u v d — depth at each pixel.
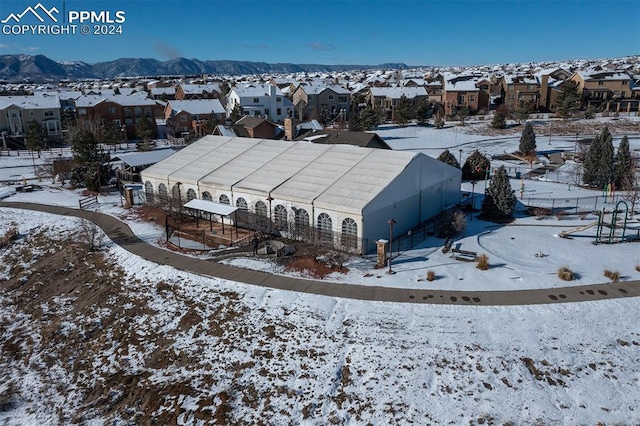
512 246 31.75
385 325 22.45
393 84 148.62
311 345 21.48
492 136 83.50
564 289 25.19
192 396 19.25
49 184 54.34
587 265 28.23
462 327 22.09
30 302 28.50
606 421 17.05
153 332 23.66
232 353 21.47
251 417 18.05
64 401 20.16
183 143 83.50
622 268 27.64
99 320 25.34
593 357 20.08
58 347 23.78
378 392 18.77
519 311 23.16
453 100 110.00
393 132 90.69
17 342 24.70
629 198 40.56
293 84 132.75
